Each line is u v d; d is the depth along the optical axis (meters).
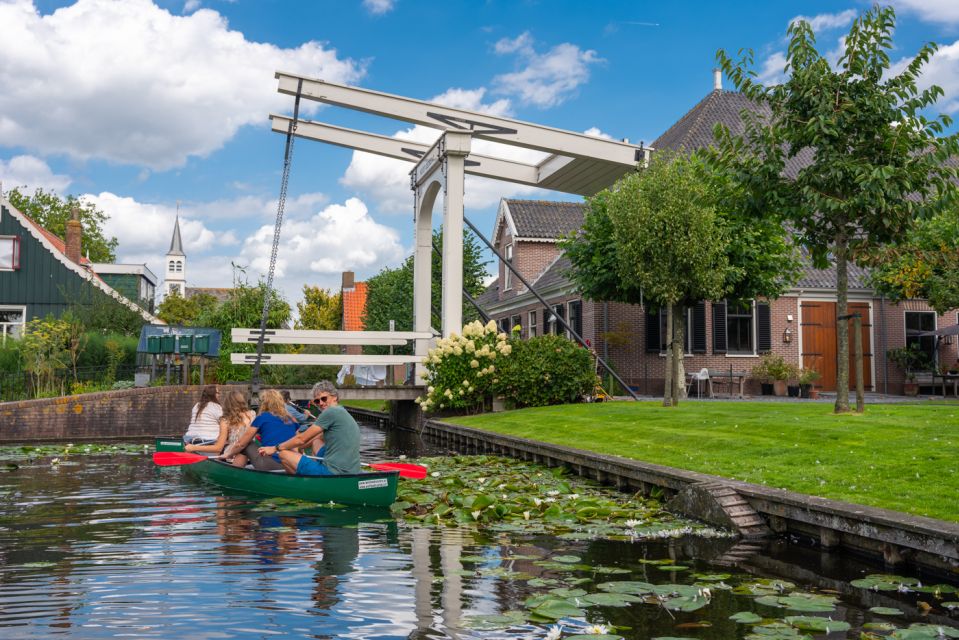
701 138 22.02
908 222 9.00
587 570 4.54
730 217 15.48
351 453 7.55
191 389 16.17
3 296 23.64
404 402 20.12
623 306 20.67
